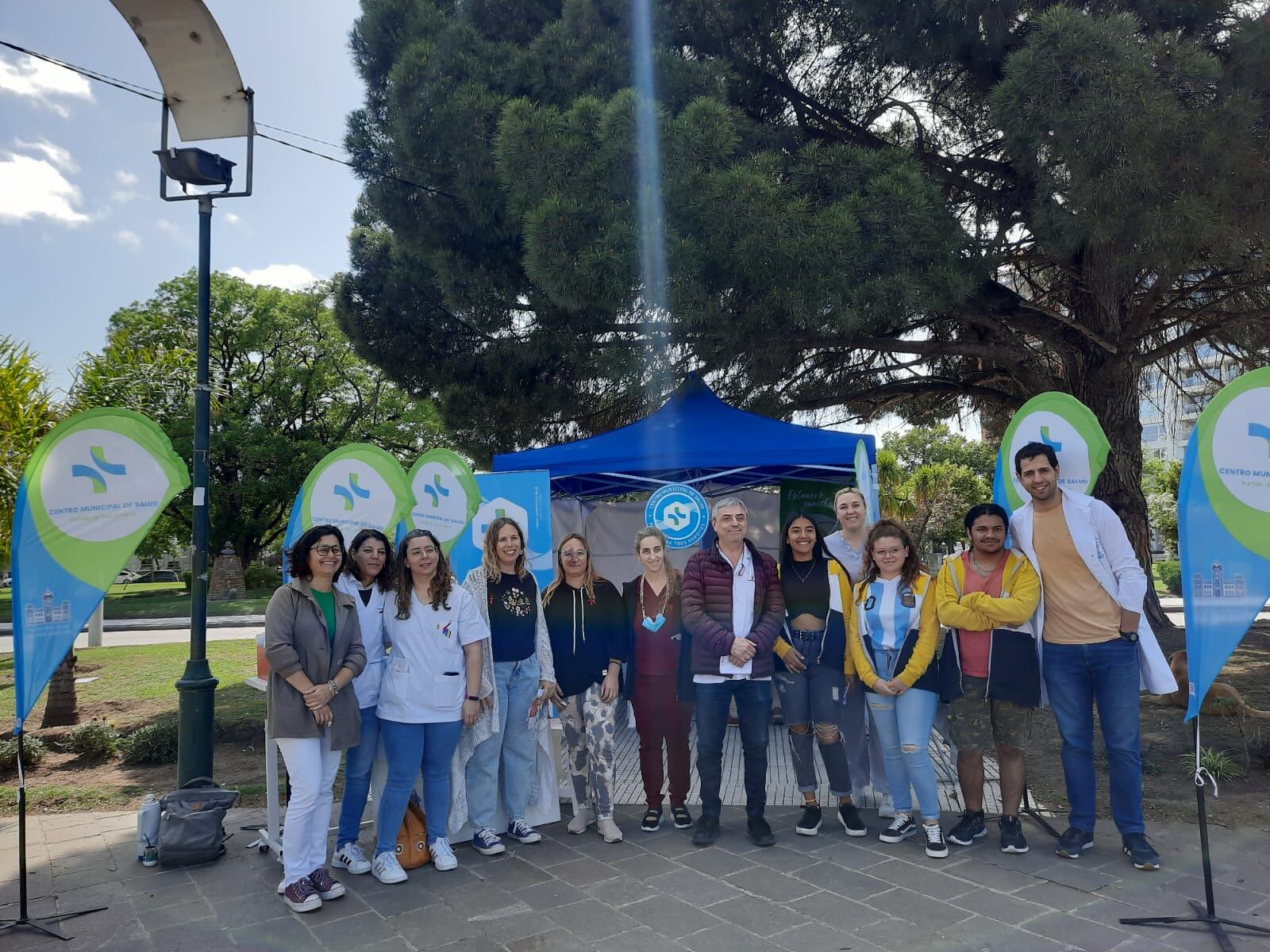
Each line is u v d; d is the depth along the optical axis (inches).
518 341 442.6
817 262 292.5
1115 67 268.8
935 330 471.5
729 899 154.2
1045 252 365.1
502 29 420.5
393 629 171.5
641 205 300.7
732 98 384.2
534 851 182.7
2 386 386.9
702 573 185.9
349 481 200.2
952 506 1219.2
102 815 221.5
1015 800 173.6
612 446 313.1
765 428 309.0
